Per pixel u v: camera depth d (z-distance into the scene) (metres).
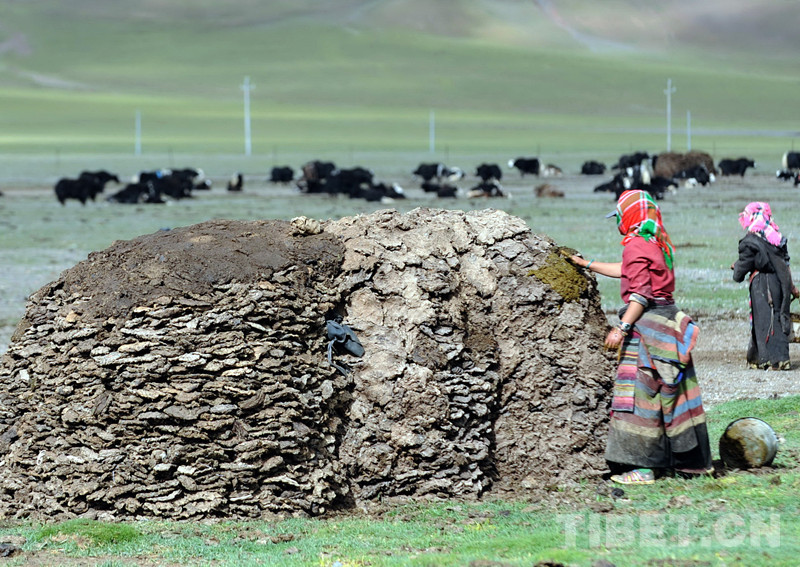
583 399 22.97
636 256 21.08
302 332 21.23
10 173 186.62
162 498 19.80
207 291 21.00
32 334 22.36
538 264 24.12
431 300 22.70
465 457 21.66
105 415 20.17
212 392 20.09
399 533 18.94
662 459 21.42
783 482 20.62
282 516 20.02
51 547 18.12
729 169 167.50
